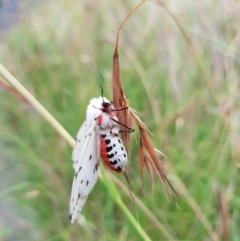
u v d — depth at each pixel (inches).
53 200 9.4
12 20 13.1
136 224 5.4
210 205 7.4
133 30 10.1
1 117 11.6
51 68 10.6
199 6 9.2
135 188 8.0
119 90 4.7
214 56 8.6
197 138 8.4
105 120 4.9
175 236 7.5
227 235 5.9
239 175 7.3
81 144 5.2
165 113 8.6
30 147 10.4
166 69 9.2
